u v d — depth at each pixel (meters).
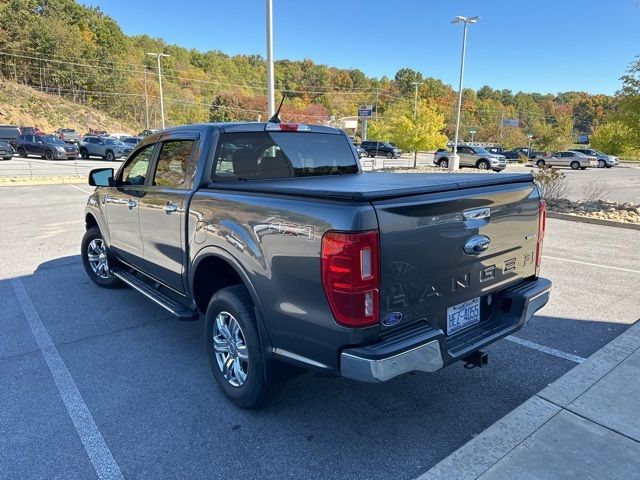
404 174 4.05
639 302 5.08
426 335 2.48
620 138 13.00
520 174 3.29
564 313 4.77
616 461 2.51
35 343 4.17
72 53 89.56
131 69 104.12
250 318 2.90
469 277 2.79
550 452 2.58
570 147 64.50
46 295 5.42
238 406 3.13
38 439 2.84
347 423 3.00
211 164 3.47
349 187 2.62
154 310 4.97
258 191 2.84
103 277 5.59
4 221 10.00
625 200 15.01
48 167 26.45
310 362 2.56
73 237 8.48
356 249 2.22
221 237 3.03
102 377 3.58
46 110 74.06
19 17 86.75
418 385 3.46
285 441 2.82
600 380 3.31
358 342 2.33
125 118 89.81
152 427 2.96
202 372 3.66
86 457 2.68
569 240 8.34
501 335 2.91
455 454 2.59
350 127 69.88
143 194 4.08
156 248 3.99
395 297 2.40
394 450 2.74
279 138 3.91
